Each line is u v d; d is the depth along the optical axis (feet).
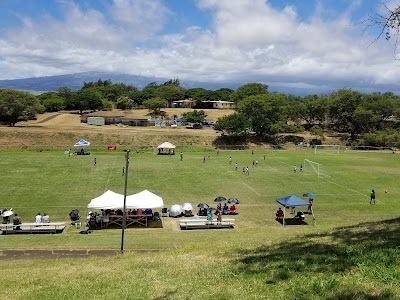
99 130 370.32
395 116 460.55
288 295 34.55
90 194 162.81
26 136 332.60
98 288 43.93
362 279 36.99
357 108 409.08
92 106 517.96
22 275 56.54
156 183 187.11
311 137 409.69
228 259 54.60
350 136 424.46
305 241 61.87
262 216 136.05
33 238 104.27
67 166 229.45
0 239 102.99
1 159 251.80
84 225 122.21
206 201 157.17
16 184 177.88
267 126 380.17
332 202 156.66
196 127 431.43
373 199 159.84
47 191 166.20
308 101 517.14
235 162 261.65
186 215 135.23
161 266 53.78
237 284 39.86
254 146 362.53
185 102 618.44
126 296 39.29
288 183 193.57
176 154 300.40
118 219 123.34
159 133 370.12
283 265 44.50
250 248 63.26
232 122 358.64
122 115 473.67
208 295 37.27
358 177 212.64
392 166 254.06
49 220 127.54
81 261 69.62
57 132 344.08
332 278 37.22
